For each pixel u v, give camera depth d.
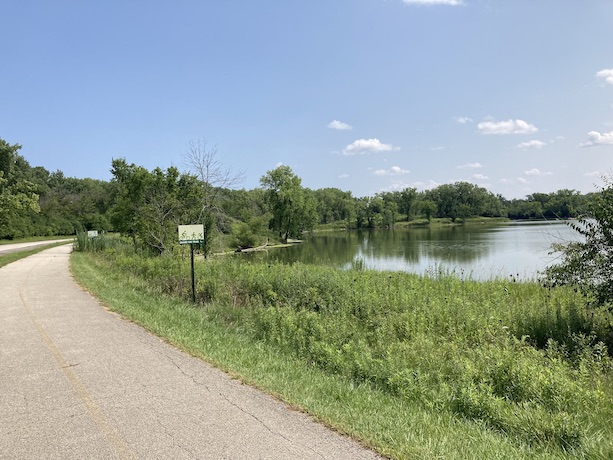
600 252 7.87
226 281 13.06
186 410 4.44
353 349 7.00
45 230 73.12
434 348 7.11
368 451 3.59
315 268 16.39
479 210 124.69
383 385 5.55
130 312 9.46
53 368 5.86
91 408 4.50
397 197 125.31
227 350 6.70
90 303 10.95
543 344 7.74
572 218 8.38
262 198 79.00
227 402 4.65
